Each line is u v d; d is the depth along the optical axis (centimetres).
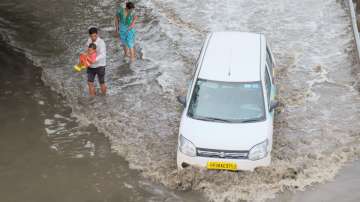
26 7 3162
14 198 1556
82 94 2145
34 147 1814
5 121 1970
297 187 1538
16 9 3128
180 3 3166
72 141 1844
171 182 1586
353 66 2262
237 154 1542
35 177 1658
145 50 2525
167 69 2322
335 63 2298
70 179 1644
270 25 2739
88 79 2092
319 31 2638
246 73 1719
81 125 1938
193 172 1567
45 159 1748
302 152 1711
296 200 1484
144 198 1534
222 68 1742
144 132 1870
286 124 1870
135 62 2402
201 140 1559
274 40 2544
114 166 1697
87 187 1602
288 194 1509
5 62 2445
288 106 1981
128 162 1711
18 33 2775
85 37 2692
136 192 1564
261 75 1714
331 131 1825
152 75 2272
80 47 2577
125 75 2283
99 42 2044
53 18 2970
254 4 3083
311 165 1639
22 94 2159
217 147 1546
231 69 1734
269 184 1542
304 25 2723
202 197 1512
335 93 2061
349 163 1653
